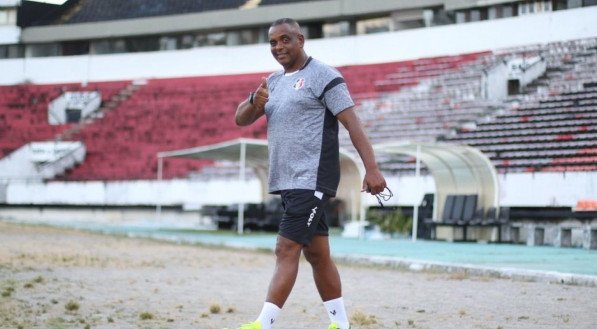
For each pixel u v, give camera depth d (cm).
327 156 516
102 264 1307
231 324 673
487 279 1163
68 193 4350
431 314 749
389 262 1442
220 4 5497
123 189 4216
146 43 5522
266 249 1869
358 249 1938
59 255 1441
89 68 5497
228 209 3297
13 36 5647
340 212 3097
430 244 2227
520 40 4097
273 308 500
